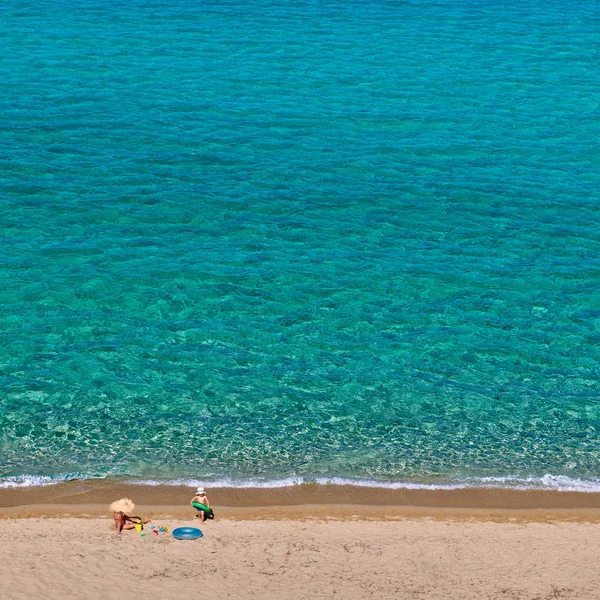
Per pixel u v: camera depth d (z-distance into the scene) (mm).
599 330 36594
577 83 63844
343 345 35250
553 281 39969
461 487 27984
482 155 52188
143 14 78500
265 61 66688
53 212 44406
